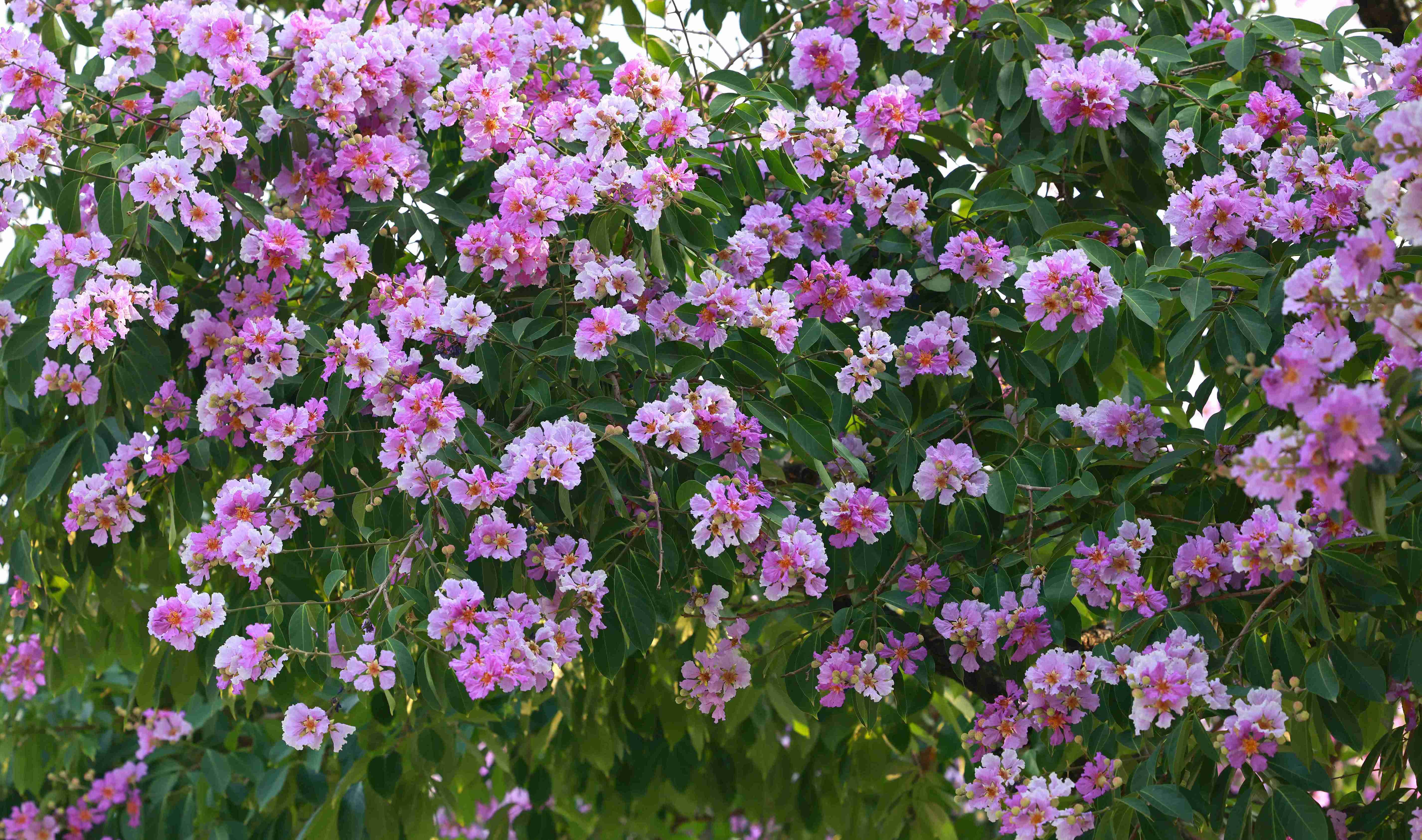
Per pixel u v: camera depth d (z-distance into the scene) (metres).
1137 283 2.12
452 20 2.74
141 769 3.77
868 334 2.16
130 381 2.32
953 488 2.15
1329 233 2.10
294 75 2.40
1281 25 2.43
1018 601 2.16
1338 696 2.05
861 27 2.79
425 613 2.04
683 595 2.35
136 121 2.36
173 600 2.02
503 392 2.26
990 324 2.33
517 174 2.12
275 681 2.47
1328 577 1.96
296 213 2.33
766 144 2.31
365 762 3.08
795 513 2.07
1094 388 2.45
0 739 3.70
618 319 2.04
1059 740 2.06
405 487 2.00
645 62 2.28
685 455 2.01
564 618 2.05
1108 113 2.34
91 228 2.52
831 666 2.15
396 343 2.14
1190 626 1.96
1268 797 1.85
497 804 5.01
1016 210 2.36
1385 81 2.30
